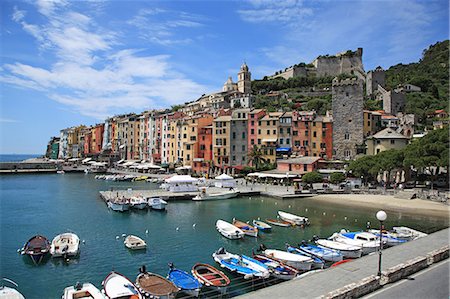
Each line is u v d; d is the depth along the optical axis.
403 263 24.61
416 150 77.19
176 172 133.75
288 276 30.91
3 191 92.12
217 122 123.94
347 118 113.31
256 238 45.97
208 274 30.30
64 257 37.47
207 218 58.38
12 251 40.41
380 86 171.88
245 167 113.06
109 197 74.00
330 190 82.12
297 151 114.75
